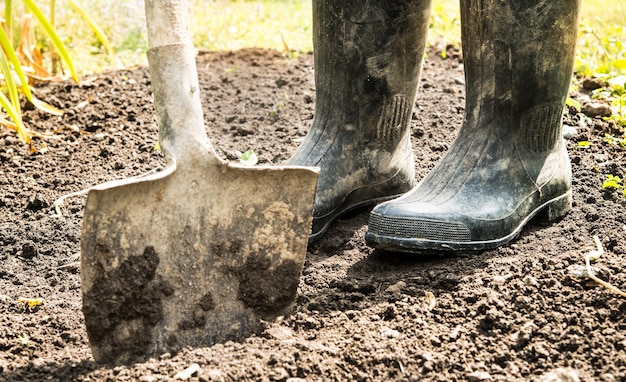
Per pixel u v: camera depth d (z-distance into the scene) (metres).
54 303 2.22
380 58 2.32
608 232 2.29
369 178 2.39
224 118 2.84
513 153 2.29
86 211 2.02
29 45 2.99
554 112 2.29
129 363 2.07
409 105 2.38
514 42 2.24
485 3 2.24
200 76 3.07
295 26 3.71
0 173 2.61
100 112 2.87
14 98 2.45
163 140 2.07
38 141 2.74
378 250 2.32
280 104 2.86
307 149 2.36
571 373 2.00
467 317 2.12
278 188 2.10
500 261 2.24
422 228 2.24
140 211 2.05
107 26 3.52
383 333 2.10
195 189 2.07
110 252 2.05
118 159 2.66
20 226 2.43
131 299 2.06
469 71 2.29
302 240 2.12
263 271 2.12
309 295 2.21
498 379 2.02
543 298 2.13
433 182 2.31
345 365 2.05
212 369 2.03
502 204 2.28
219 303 2.11
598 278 2.16
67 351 2.11
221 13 3.85
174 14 2.07
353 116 2.35
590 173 2.49
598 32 3.31
